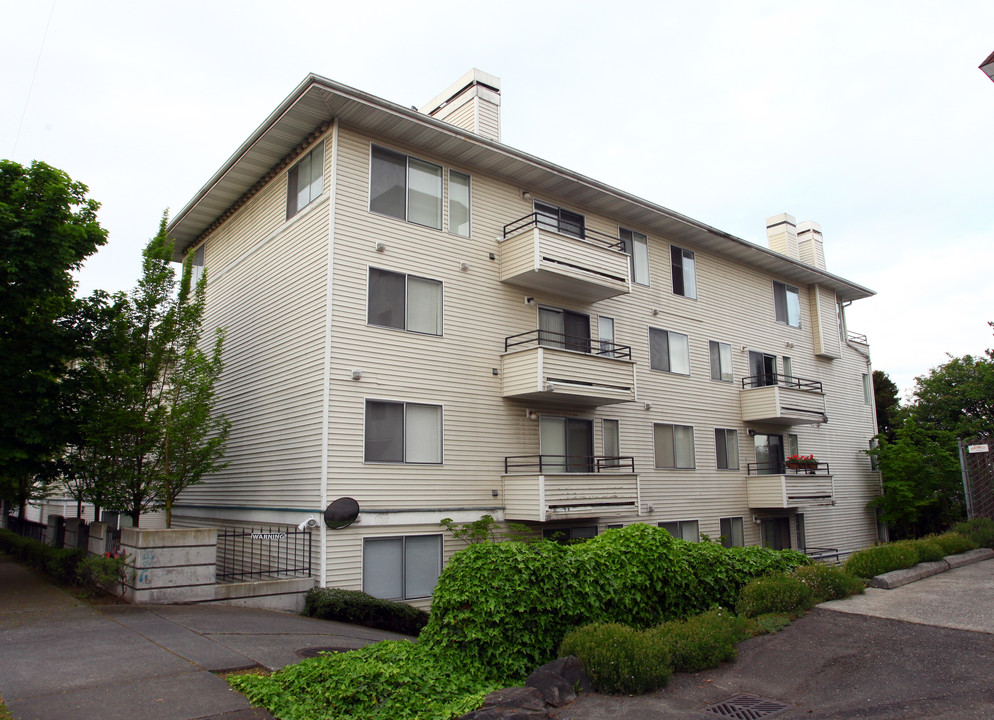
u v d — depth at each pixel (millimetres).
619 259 18422
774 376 24891
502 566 8406
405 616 12805
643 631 8930
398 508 14711
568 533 17531
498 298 17344
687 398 21703
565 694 7309
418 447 15281
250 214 18547
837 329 28531
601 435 18969
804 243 29500
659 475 20328
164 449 14445
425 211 16406
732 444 22984
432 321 16047
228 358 18516
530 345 17703
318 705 6629
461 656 7926
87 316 14938
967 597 10164
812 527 25312
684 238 22703
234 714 6543
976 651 7809
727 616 9484
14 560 18469
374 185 15648
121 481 14141
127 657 8234
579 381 16875
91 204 14914
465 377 16328
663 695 7441
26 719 6262
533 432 17375
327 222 14969
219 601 12227
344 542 13898
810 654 8281
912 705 6656
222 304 19391
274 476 15602
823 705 6918
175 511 20141
